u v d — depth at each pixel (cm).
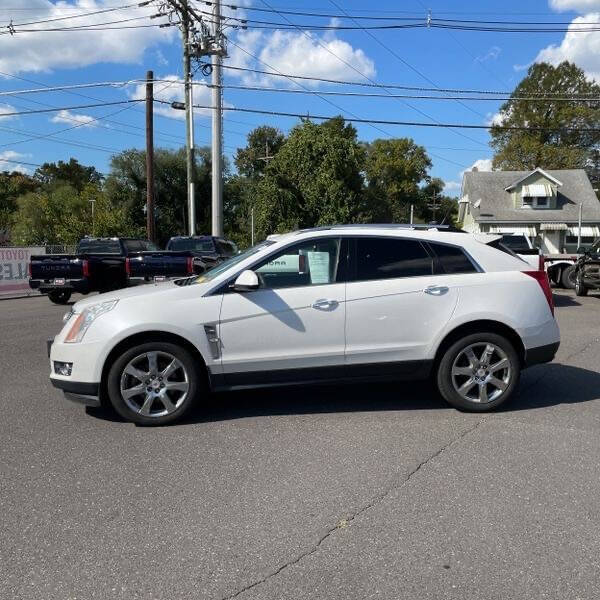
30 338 993
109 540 333
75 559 315
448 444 475
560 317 1235
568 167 5759
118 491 394
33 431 512
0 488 400
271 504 374
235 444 477
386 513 361
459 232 572
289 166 3288
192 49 2466
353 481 406
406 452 458
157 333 513
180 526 348
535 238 3884
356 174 3353
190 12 2391
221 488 397
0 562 312
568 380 683
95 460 446
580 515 357
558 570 301
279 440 486
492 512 361
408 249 552
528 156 5953
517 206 4072
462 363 553
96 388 509
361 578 296
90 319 512
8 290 1888
